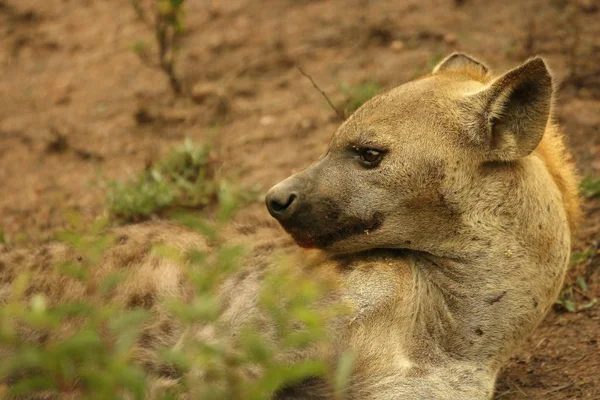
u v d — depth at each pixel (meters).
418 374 8.41
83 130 14.95
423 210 8.60
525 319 8.75
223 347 8.21
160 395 8.15
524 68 8.36
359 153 8.72
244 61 15.92
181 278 8.95
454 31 15.82
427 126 8.64
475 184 8.60
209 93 15.27
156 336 8.77
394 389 8.28
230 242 9.31
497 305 8.64
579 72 14.40
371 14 16.56
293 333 8.29
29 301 9.08
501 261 8.61
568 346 10.02
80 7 17.88
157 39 15.54
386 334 8.41
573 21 15.47
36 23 17.67
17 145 14.84
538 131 8.54
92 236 8.52
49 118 15.34
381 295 8.44
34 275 9.21
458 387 8.52
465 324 8.68
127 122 14.99
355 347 8.35
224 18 17.02
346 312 8.12
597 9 15.80
